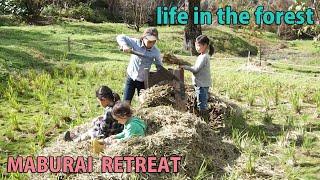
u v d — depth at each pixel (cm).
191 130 464
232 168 459
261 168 464
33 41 1216
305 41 2170
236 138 522
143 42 555
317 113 660
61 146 452
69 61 981
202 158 458
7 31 1374
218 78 884
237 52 1723
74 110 670
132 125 454
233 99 748
